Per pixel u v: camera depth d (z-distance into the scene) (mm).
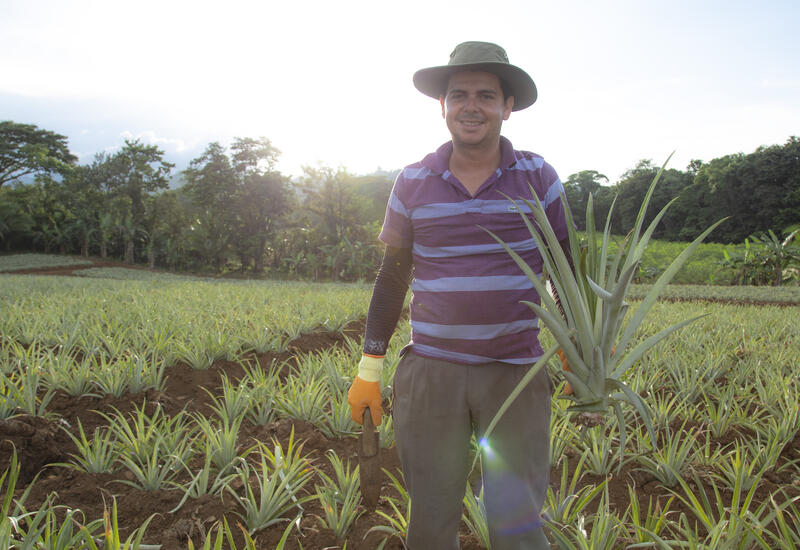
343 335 7930
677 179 98250
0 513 2254
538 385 1884
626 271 1561
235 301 11297
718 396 4629
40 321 6844
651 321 8477
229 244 60812
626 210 100750
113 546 2037
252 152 61375
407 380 1915
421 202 1879
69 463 3322
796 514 2381
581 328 1706
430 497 1887
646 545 2330
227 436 3277
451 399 1851
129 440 3365
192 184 65000
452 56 1852
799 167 79125
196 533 2600
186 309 9023
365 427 2016
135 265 61312
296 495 3051
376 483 2020
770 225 81312
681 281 41219
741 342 7184
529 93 1949
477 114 1793
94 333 5910
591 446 3461
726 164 88688
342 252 52750
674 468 3178
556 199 1951
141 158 65500
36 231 62281
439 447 1875
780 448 3391
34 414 3746
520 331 1852
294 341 7074
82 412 4094
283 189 62188
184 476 3209
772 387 4539
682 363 5438
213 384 5023
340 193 57062
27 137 73688
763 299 22328
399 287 2049
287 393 4551
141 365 4574
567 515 2680
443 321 1846
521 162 1936
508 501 1769
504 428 1819
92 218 62250
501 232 1834
